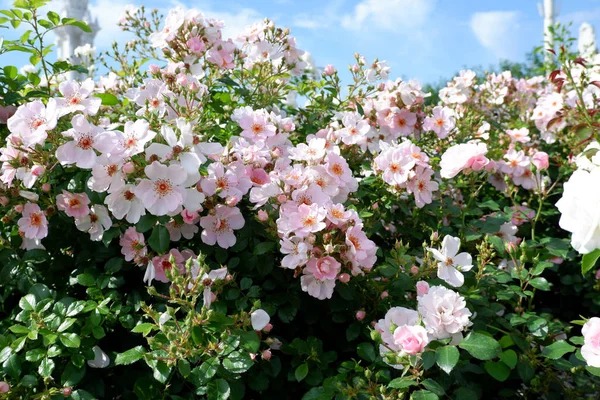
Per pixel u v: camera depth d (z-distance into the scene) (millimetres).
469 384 693
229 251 718
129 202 617
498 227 906
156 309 651
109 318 638
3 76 827
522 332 766
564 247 869
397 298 714
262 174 736
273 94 1046
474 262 894
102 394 625
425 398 524
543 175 1150
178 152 599
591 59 1431
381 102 958
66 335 564
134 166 608
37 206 658
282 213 643
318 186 671
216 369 544
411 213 898
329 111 1039
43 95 808
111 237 660
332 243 634
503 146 1240
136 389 584
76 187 663
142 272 712
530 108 1557
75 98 677
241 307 630
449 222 980
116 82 1007
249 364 544
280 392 699
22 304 611
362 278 699
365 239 634
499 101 1449
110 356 629
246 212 732
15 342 578
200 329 548
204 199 649
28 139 609
